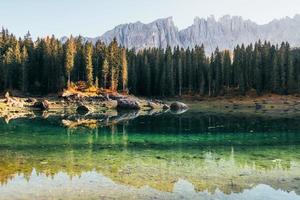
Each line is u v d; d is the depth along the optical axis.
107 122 58.19
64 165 25.98
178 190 20.59
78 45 145.12
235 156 29.66
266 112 84.69
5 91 122.94
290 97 124.25
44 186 21.12
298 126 51.84
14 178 22.62
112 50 131.50
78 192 20.12
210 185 21.56
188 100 130.75
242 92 133.75
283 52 136.00
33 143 35.41
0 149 31.95
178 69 141.50
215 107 107.06
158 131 45.84
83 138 39.25
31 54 132.62
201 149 32.84
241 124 55.12
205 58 152.50
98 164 26.38
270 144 35.62
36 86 128.25
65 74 126.44
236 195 19.88
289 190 20.73
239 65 140.38
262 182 22.22
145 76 137.75
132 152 31.14
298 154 30.59
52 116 70.38
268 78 134.00
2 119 61.88
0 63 126.75
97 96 110.69
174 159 28.34
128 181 22.14
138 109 97.56
